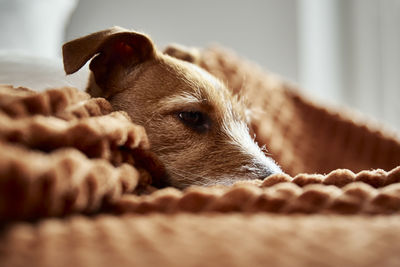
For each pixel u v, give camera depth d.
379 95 0.98
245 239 0.21
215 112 0.41
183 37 1.01
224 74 0.58
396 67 0.95
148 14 0.98
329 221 0.24
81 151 0.27
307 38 1.06
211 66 0.57
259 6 1.05
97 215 0.26
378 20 0.98
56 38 0.67
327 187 0.27
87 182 0.25
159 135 0.39
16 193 0.20
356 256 0.19
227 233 0.22
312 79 1.06
